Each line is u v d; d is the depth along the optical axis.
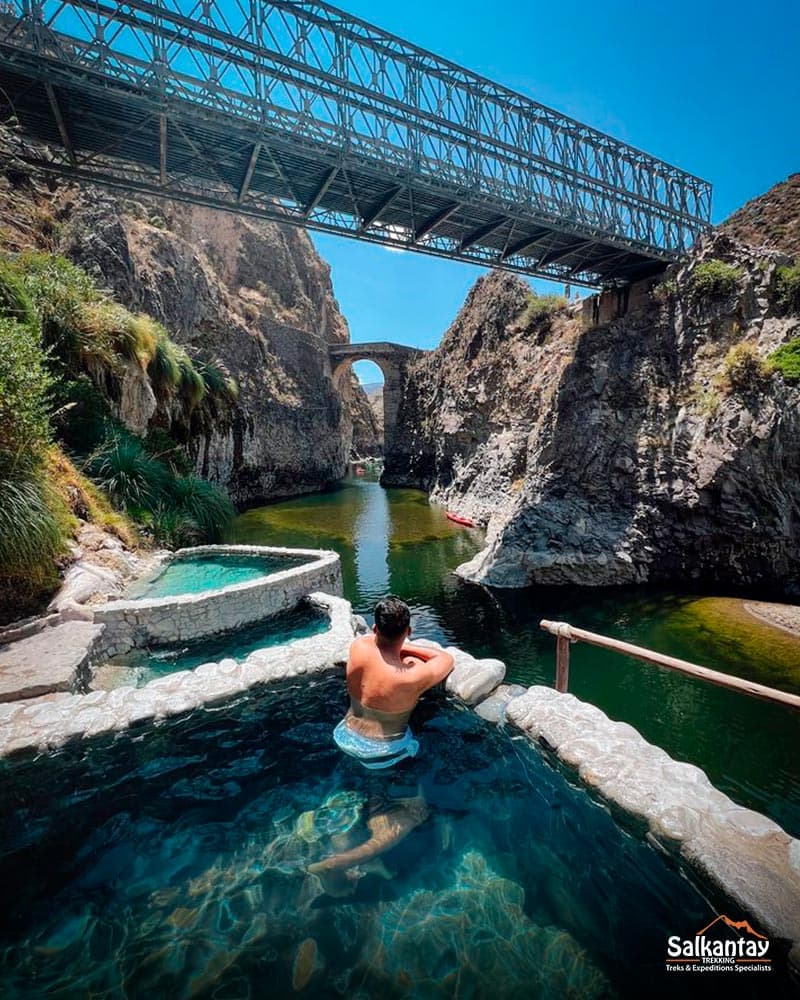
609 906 2.43
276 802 3.21
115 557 10.01
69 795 3.34
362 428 82.50
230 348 34.22
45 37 10.02
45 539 7.70
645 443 16.45
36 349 8.57
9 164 13.30
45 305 12.75
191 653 7.99
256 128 12.14
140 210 32.50
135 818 3.10
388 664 3.70
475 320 34.94
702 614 12.78
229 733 4.07
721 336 16.44
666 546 15.66
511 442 25.73
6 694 5.00
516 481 24.62
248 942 2.23
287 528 24.28
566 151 18.47
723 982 2.03
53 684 5.22
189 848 2.84
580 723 3.92
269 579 9.73
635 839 2.90
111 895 2.51
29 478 8.01
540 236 18.03
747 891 2.42
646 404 16.95
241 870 2.66
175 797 3.29
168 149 13.45
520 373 27.45
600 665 10.39
